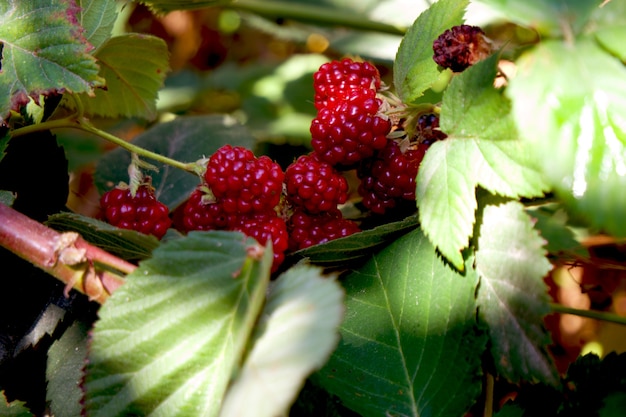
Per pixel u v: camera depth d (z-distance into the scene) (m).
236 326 0.25
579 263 0.34
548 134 0.26
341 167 0.31
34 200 0.32
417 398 0.28
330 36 0.50
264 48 0.68
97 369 0.26
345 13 0.46
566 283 0.38
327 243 0.29
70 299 0.30
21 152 0.32
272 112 0.54
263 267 0.25
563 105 0.26
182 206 0.38
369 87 0.31
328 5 0.47
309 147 0.50
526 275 0.27
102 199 0.30
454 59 0.29
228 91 0.59
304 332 0.24
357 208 0.35
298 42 0.57
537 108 0.26
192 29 0.63
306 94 0.55
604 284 0.37
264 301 0.26
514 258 0.27
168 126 0.38
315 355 0.23
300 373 0.23
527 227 0.27
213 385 0.26
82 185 0.45
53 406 0.29
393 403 0.28
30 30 0.29
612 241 0.35
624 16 0.26
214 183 0.29
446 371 0.28
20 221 0.27
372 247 0.30
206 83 0.59
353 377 0.28
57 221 0.29
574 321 0.38
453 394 0.28
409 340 0.29
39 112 0.32
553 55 0.26
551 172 0.26
